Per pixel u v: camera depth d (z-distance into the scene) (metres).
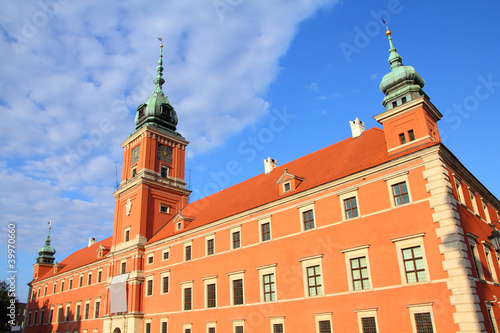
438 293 25.00
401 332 26.00
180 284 45.97
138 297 52.06
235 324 37.34
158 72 71.69
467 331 23.17
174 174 63.41
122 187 62.72
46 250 97.19
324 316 30.45
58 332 73.12
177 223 51.19
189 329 42.66
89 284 67.31
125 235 58.91
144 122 65.50
